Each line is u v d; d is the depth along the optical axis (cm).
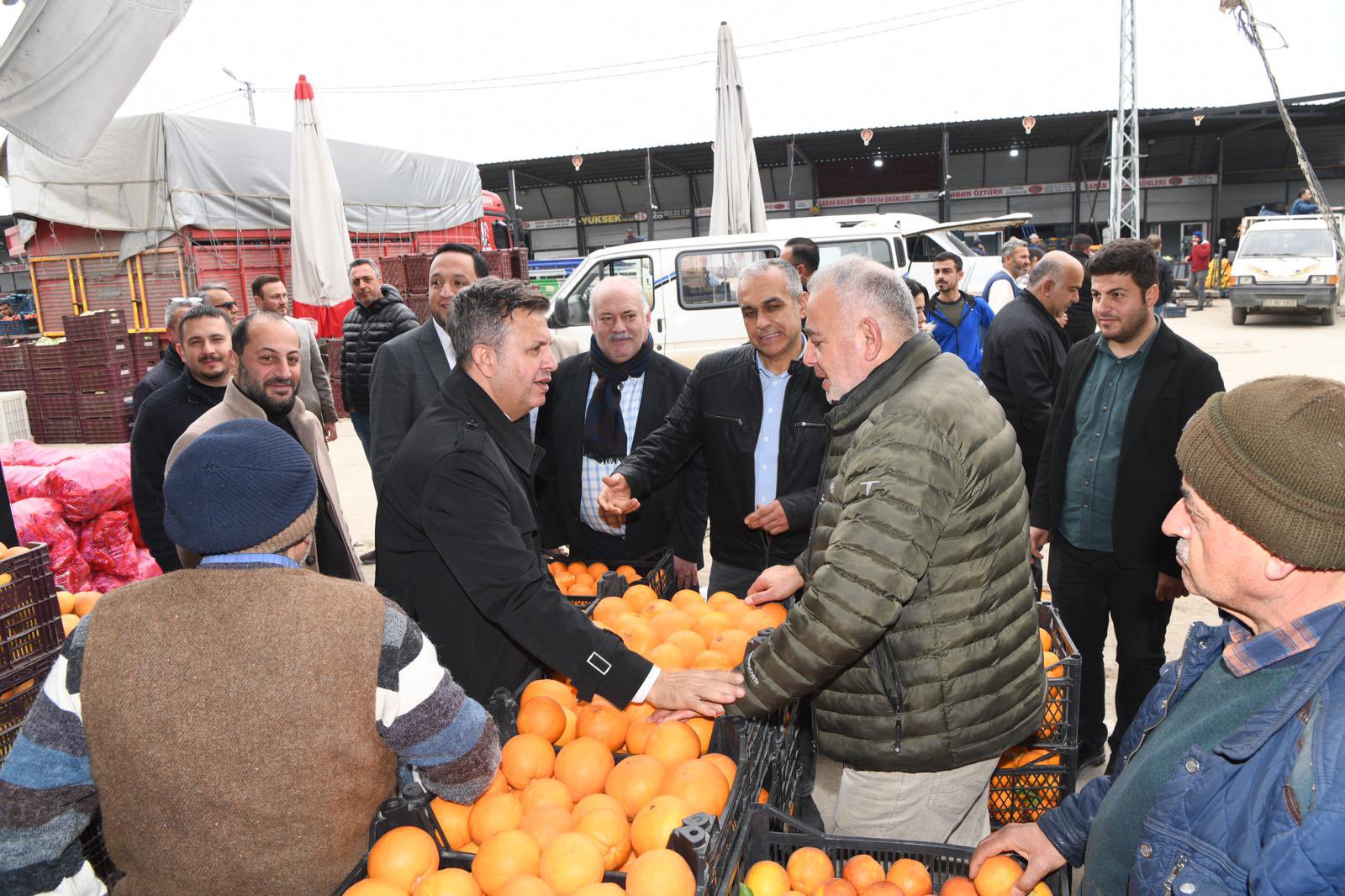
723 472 342
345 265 979
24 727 132
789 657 181
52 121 313
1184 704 130
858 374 205
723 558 356
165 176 1111
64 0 295
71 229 1197
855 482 186
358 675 132
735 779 168
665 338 963
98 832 215
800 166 3541
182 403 371
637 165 3281
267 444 137
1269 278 1872
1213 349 1573
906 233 1059
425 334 413
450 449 204
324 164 961
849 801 211
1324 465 104
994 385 459
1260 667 115
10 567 218
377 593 142
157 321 1190
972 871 172
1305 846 99
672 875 138
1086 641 350
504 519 202
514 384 214
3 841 131
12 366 1235
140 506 371
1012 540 195
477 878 151
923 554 178
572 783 186
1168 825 117
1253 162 3488
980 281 1277
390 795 157
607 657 194
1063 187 3516
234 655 128
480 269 420
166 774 127
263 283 671
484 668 223
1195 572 121
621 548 372
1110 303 316
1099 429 333
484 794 174
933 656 190
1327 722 103
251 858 130
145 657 128
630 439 368
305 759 129
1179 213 3594
